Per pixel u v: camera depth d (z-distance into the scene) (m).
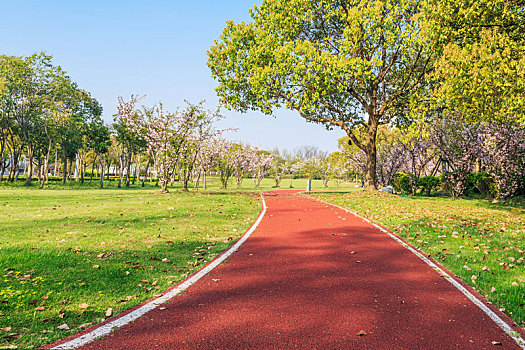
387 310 4.20
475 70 11.48
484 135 20.39
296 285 5.11
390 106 22.31
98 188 42.34
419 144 25.44
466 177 22.42
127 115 23.55
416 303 4.47
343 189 41.25
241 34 22.84
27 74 40.22
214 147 32.88
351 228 10.45
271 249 7.58
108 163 68.06
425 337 3.49
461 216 12.99
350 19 18.52
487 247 7.94
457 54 12.21
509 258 6.96
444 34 14.23
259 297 4.58
